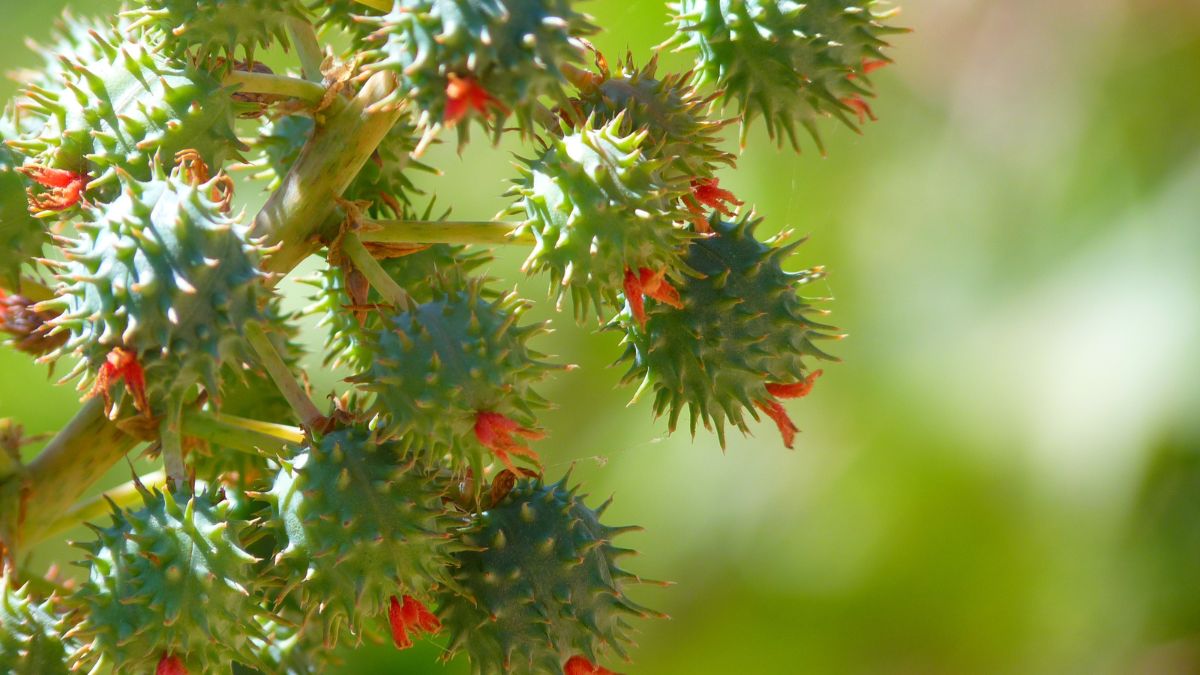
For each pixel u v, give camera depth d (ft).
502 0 1.89
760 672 2.63
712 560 2.64
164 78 1.95
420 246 2.00
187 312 1.91
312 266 2.42
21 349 2.04
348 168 1.97
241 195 2.51
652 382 2.03
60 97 1.96
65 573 2.43
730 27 2.02
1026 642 2.60
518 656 1.97
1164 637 2.52
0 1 2.53
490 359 1.93
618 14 2.62
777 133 2.04
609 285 1.95
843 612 2.62
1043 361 2.61
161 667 1.92
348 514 1.93
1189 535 2.50
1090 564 2.54
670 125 1.99
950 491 2.60
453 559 1.96
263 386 2.05
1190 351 2.50
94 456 2.01
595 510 2.01
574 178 1.94
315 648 2.03
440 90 1.90
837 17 2.02
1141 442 2.50
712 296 2.01
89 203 1.96
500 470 2.00
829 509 2.64
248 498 2.00
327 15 1.98
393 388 1.93
